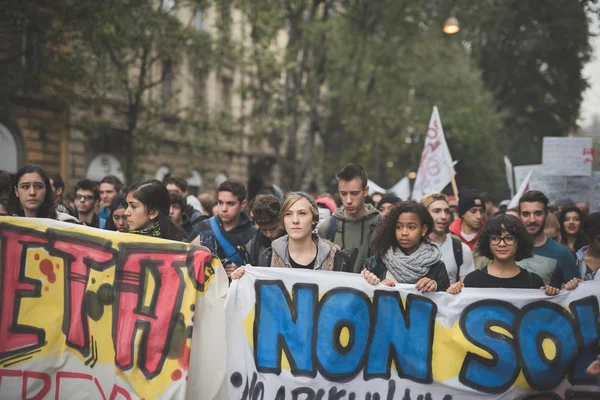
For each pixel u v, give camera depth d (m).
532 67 27.06
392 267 3.91
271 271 3.82
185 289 3.61
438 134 7.76
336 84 20.39
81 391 3.67
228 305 3.78
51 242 3.79
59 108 14.73
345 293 3.82
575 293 3.88
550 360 3.83
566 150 8.51
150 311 3.63
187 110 17.89
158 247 3.69
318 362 3.77
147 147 16.45
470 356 3.83
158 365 3.56
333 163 23.75
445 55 21.12
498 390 3.82
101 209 7.48
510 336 3.84
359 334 3.80
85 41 13.77
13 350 3.71
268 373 3.77
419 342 3.83
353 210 4.66
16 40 15.61
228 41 16.66
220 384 3.58
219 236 4.67
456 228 5.90
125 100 19.52
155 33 14.54
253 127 18.30
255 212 4.32
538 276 4.02
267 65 17.16
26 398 3.69
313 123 19.03
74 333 3.71
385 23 19.44
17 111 16.52
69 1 13.77
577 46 24.14
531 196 4.71
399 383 3.81
